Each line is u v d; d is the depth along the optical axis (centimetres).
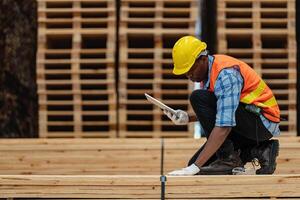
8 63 1841
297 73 1803
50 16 1722
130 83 1689
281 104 1689
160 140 1511
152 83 1684
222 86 1062
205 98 1112
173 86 1764
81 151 1512
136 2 1697
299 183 1014
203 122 1124
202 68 1104
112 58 1680
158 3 1684
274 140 1180
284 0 1686
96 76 1753
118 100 1691
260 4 1688
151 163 1504
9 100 1836
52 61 1678
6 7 1853
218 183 1015
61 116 1773
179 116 1202
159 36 1683
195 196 1013
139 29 1686
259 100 1122
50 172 1509
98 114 1691
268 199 1014
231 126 1053
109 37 1683
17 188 1021
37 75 1678
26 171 1509
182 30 1683
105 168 1507
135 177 1017
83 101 1694
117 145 1512
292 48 1681
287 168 1445
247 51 1678
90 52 1689
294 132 1678
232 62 1099
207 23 1881
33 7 1861
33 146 1514
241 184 1015
